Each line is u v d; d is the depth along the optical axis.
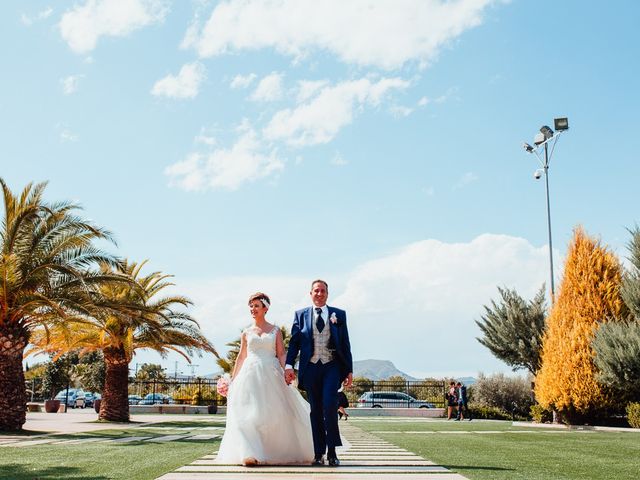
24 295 16.59
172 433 15.42
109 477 5.86
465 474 6.12
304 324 7.07
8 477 5.94
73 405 47.97
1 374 16.58
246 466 6.51
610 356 18.69
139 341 23.84
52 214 16.56
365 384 37.38
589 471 6.78
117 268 18.58
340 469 6.30
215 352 24.19
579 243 21.72
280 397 7.01
